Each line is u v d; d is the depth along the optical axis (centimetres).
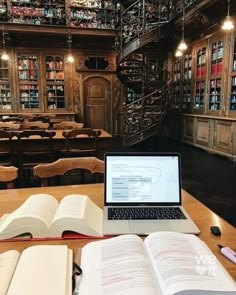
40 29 655
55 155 358
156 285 70
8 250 89
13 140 344
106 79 777
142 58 716
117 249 86
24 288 67
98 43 747
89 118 783
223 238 98
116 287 70
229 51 523
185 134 718
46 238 98
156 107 673
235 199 332
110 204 124
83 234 100
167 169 128
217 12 521
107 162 128
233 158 515
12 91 726
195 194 349
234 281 72
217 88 575
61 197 135
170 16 618
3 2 671
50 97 752
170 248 85
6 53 663
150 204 124
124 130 691
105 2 725
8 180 158
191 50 680
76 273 76
